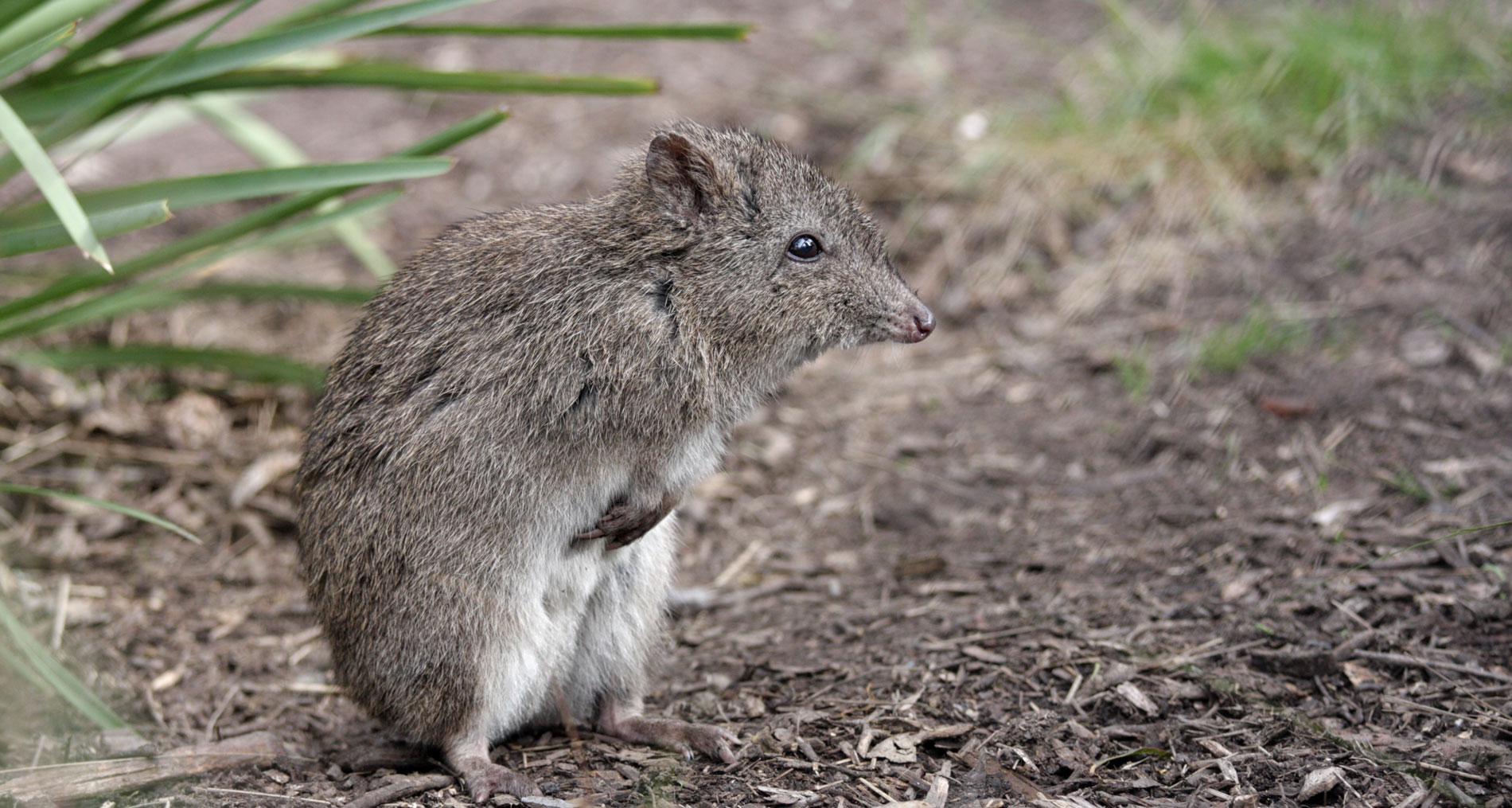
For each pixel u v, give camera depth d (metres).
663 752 6.77
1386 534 8.27
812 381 12.02
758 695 7.50
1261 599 7.81
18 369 10.82
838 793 6.14
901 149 14.34
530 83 8.20
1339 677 6.96
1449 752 6.13
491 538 6.54
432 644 6.50
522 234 6.94
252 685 8.04
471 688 6.55
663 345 6.73
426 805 6.21
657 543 7.34
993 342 12.02
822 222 7.18
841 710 7.08
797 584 9.16
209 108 10.79
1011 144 13.88
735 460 10.88
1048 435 10.48
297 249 13.65
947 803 5.99
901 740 6.62
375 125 15.73
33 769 6.44
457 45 16.77
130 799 6.26
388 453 6.56
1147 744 6.50
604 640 7.18
